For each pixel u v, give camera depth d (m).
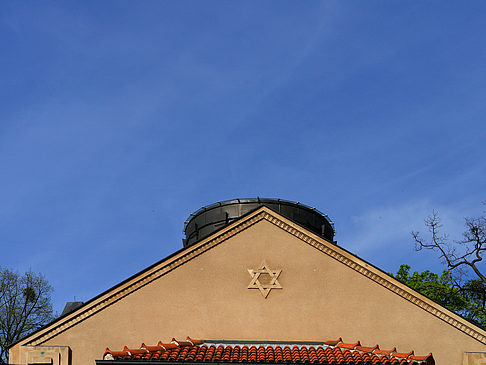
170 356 23.44
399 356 23.66
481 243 47.69
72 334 25.72
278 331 25.84
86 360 25.36
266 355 23.86
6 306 50.06
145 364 22.94
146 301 26.25
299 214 31.91
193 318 26.05
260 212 27.30
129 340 25.70
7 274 51.47
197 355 23.72
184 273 26.67
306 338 25.72
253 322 25.98
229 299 26.31
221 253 26.97
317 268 26.64
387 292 26.17
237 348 24.84
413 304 25.95
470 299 47.50
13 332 49.53
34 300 51.53
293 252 26.89
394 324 25.72
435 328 25.56
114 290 26.22
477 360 24.94
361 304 26.06
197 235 32.47
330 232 33.72
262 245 27.03
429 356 23.56
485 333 25.19
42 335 25.59
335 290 26.30
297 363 22.92
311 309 26.09
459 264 48.03
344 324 25.83
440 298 47.19
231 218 31.70
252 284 26.47
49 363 25.25
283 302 26.23
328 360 23.05
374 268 26.31
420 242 49.06
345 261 26.61
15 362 25.14
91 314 26.00
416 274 48.88
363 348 24.41
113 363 22.92
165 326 25.92
